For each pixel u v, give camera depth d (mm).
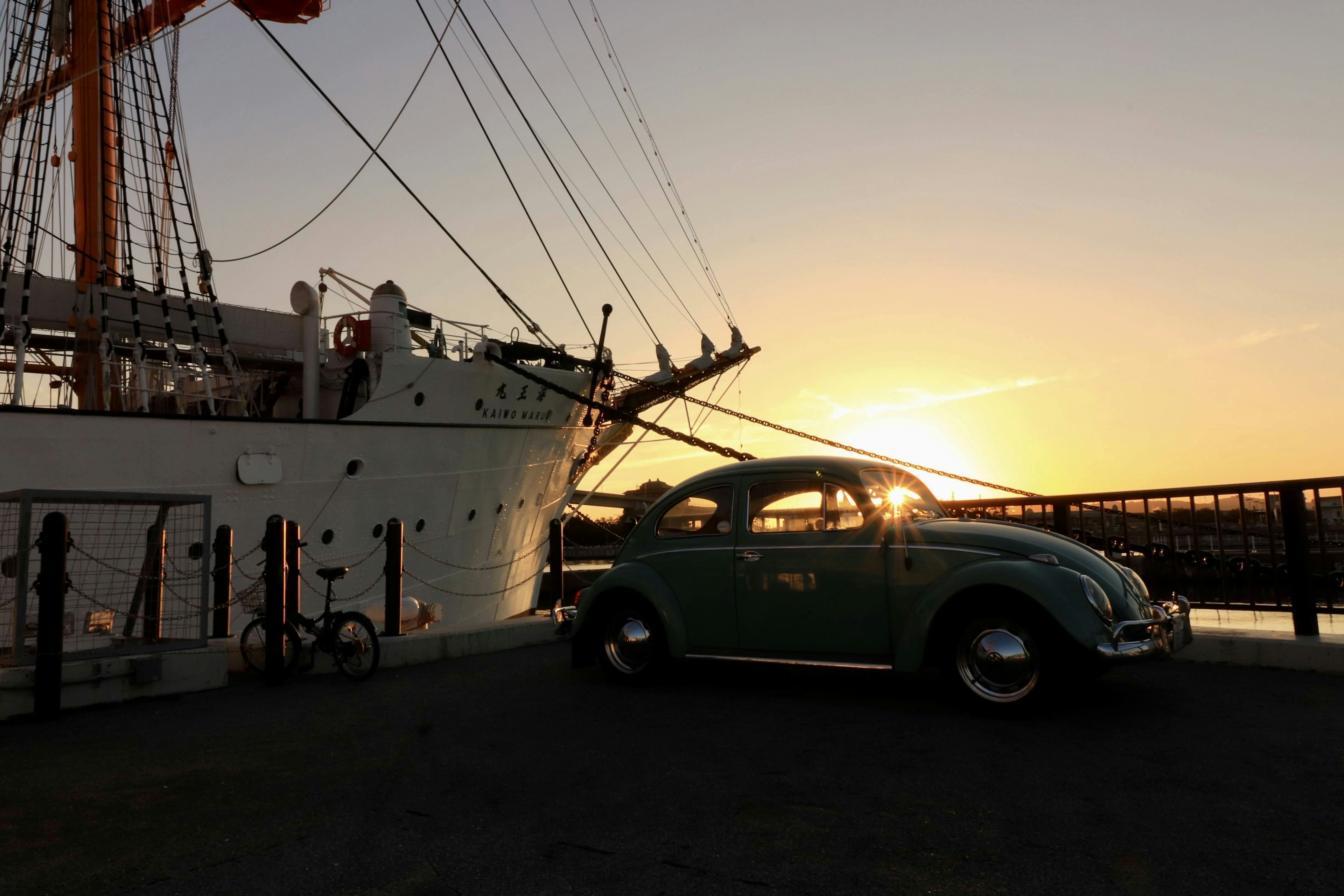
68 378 16797
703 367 22734
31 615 7504
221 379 16844
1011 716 5066
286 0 19719
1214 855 2959
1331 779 3754
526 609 21250
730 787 3918
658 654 6477
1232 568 7551
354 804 3838
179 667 7250
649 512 6781
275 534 7844
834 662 5770
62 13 18562
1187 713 5055
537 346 18953
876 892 2729
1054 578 5012
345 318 16531
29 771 4637
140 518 10633
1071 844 3094
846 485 5961
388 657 8305
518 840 3314
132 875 3041
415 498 16516
